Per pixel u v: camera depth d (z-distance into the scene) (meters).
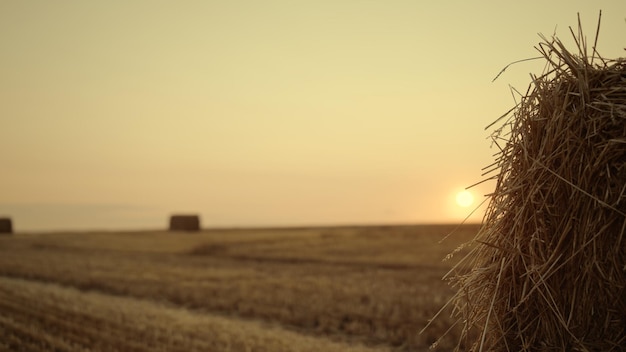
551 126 4.32
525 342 4.38
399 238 45.38
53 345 13.15
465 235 44.12
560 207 4.25
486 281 4.62
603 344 4.08
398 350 12.43
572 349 4.18
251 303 18.48
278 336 13.84
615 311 4.05
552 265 4.16
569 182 4.16
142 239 56.47
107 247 48.12
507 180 4.58
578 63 4.34
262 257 37.06
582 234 4.15
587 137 4.15
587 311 4.14
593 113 4.18
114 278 25.64
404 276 23.75
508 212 4.50
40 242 54.00
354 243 43.38
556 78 4.43
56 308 18.06
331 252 37.91
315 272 27.05
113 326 15.33
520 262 4.41
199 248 45.41
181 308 18.97
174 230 70.62
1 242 54.12
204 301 19.33
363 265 29.91
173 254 41.09
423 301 17.12
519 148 4.54
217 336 13.94
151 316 16.86
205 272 27.94
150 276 26.41
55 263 33.38
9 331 14.79
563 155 4.24
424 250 35.81
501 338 4.48
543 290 4.29
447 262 28.84
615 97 4.12
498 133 4.70
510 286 4.46
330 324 15.16
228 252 41.25
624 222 3.99
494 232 4.60
